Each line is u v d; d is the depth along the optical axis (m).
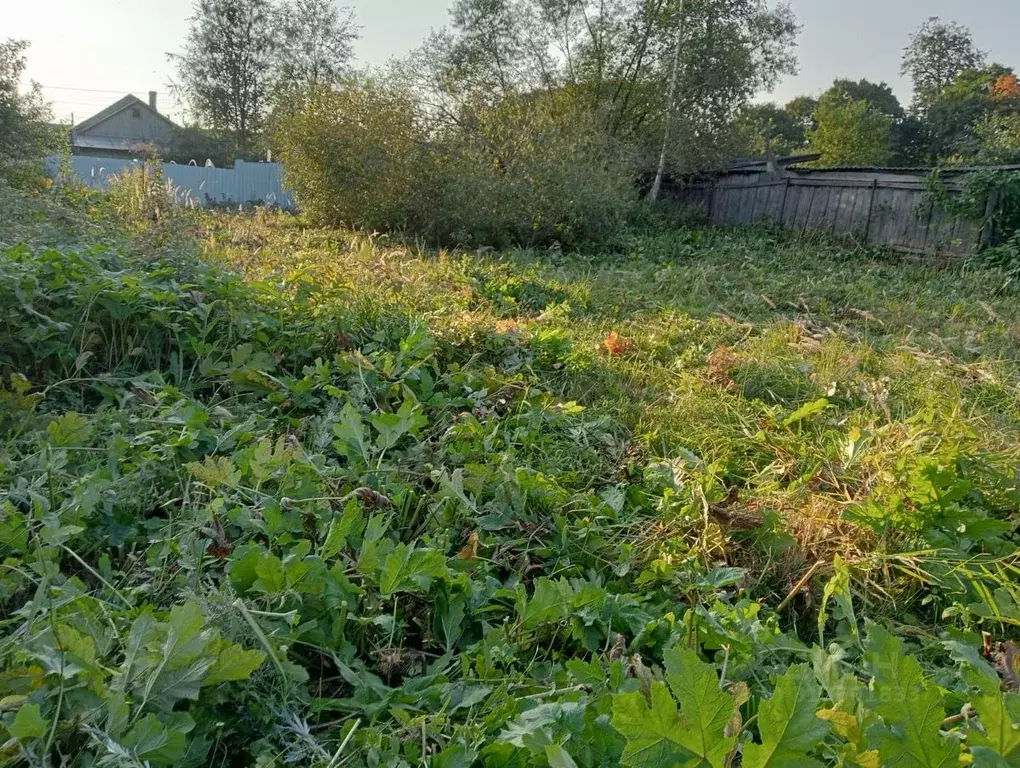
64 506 2.14
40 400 3.25
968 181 10.66
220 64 37.91
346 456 2.90
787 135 45.03
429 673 1.84
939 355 5.69
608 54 18.22
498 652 1.82
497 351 4.65
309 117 12.41
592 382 4.44
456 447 3.13
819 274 10.12
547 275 8.93
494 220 11.48
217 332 3.99
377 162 11.91
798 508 2.91
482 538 2.47
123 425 2.97
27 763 1.28
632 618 2.00
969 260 10.33
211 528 2.17
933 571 2.47
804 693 1.21
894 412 4.24
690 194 17.06
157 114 50.72
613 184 12.09
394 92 12.53
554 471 3.12
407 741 1.50
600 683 1.63
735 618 1.96
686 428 3.77
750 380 4.61
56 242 4.77
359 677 1.73
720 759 1.18
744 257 11.20
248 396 3.59
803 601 2.44
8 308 3.41
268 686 1.60
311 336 4.21
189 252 4.65
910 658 1.30
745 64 17.67
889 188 12.01
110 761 1.24
